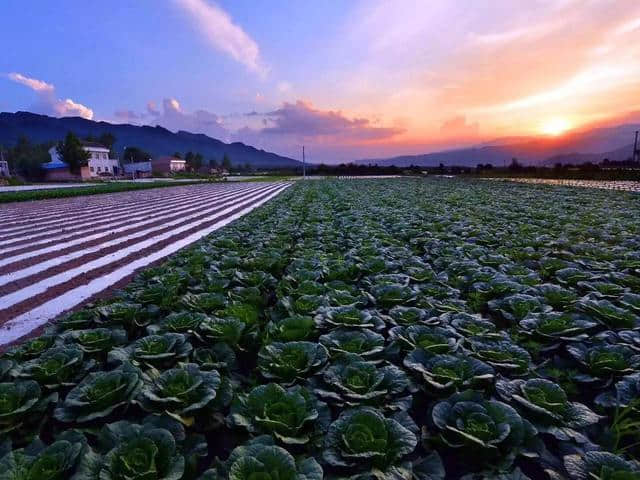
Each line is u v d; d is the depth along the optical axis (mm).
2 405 2004
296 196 18406
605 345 2582
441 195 17422
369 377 2229
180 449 1790
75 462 1643
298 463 1604
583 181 30922
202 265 5098
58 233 10164
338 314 3082
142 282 4543
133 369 2258
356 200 15070
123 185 32062
